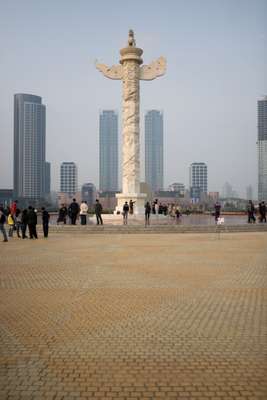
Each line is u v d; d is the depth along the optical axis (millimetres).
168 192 136500
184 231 32219
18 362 6770
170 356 6980
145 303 10352
